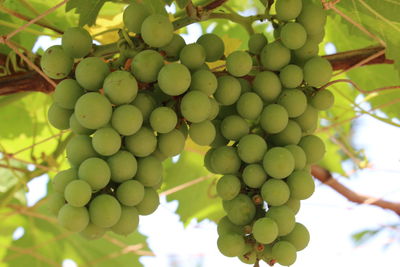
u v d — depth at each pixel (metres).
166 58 0.53
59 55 0.52
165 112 0.50
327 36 0.75
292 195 0.53
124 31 0.52
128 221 0.50
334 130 0.88
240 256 0.53
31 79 0.62
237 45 0.69
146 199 0.52
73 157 0.50
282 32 0.54
